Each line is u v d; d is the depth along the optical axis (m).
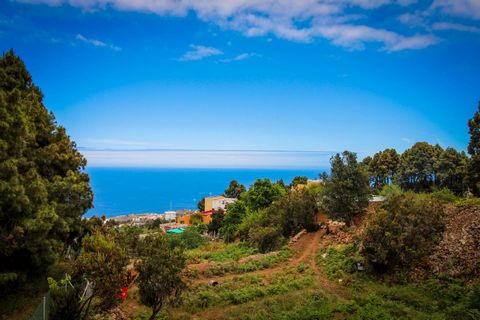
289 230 43.31
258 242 38.09
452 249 23.83
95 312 16.94
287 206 43.72
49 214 18.97
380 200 41.12
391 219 24.98
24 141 19.09
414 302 19.70
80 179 25.92
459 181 55.50
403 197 27.12
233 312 20.02
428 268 23.25
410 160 61.25
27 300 19.59
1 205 16.47
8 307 18.44
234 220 62.22
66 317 14.69
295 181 92.44
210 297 22.08
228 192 113.12
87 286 18.34
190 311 20.48
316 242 36.75
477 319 16.83
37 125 23.78
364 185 35.69
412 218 24.09
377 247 24.22
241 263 30.55
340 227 36.41
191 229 63.03
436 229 25.08
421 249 23.62
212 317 19.70
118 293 15.49
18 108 18.48
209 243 56.12
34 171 19.22
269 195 61.97
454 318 17.38
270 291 23.34
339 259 28.42
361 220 36.38
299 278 26.11
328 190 36.69
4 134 17.56
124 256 16.23
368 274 25.11
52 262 20.88
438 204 26.67
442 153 56.91
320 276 26.62
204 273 27.56
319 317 18.34
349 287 23.59
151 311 19.58
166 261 16.47
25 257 20.25
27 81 25.44
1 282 17.22
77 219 25.53
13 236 17.08
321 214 43.81
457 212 28.56
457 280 21.06
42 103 26.61
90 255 15.22
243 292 22.95
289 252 33.22
